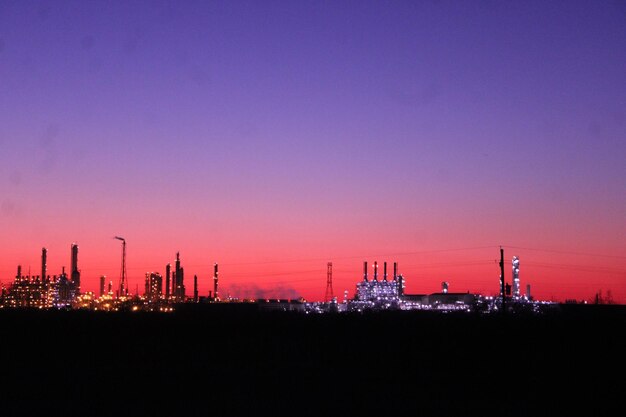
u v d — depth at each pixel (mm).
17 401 31938
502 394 34656
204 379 40094
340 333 72750
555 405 31422
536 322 76125
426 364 49250
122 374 42469
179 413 28734
